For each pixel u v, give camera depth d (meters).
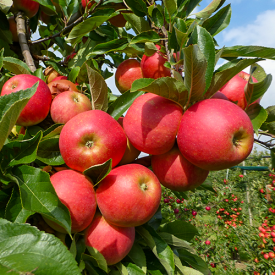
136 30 0.41
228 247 1.53
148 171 0.28
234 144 0.25
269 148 0.37
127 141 0.31
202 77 0.24
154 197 0.27
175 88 0.25
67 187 0.25
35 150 0.24
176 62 0.32
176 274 0.35
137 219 0.26
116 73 0.42
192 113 0.26
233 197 1.77
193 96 0.27
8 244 0.15
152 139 0.27
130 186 0.25
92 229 0.26
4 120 0.19
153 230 0.33
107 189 0.26
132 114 0.28
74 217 0.24
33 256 0.15
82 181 0.26
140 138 0.27
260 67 0.39
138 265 0.30
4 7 0.47
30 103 0.30
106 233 0.26
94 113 0.28
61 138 0.27
